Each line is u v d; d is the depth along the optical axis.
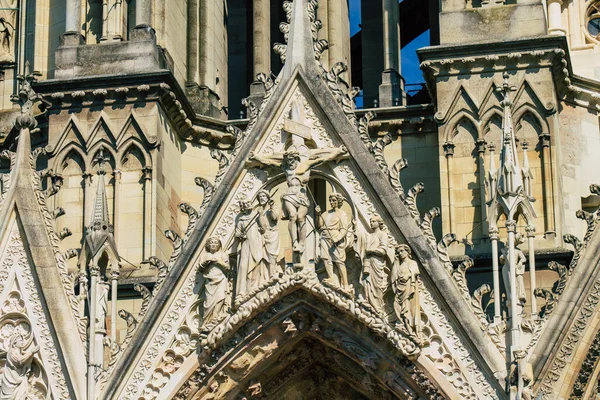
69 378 52.81
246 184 54.12
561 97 58.62
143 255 57.44
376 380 53.19
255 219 53.56
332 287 52.59
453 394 51.25
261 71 62.62
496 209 52.34
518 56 57.06
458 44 57.28
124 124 58.47
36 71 61.84
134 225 57.75
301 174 53.50
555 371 51.19
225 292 53.12
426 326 51.91
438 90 57.31
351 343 52.94
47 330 53.62
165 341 53.12
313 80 54.56
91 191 58.19
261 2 63.28
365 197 53.31
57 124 58.81
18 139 55.97
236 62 65.81
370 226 52.88
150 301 53.34
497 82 57.12
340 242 52.84
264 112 54.50
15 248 54.53
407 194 54.94
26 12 62.97
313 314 53.22
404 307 51.91
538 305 54.47
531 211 52.50
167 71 58.38
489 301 53.66
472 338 51.19
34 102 61.12
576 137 58.50
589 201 58.12
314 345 54.09
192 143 60.72
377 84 63.34
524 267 53.81
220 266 53.19
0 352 53.72
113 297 53.72
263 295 52.75
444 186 56.56
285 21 66.44
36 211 54.78
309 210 53.88
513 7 57.72
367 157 53.53
